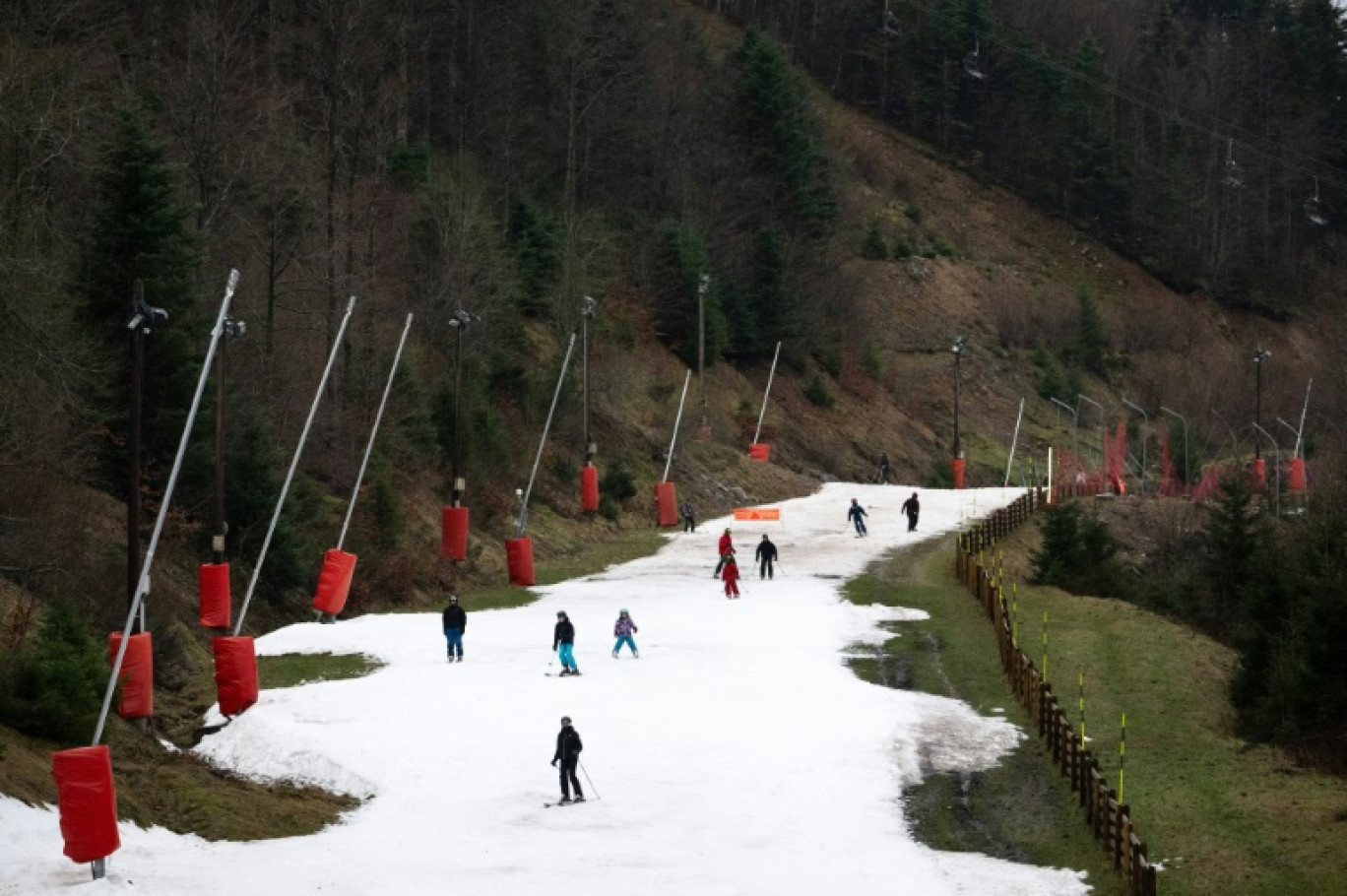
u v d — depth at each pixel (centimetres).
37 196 4259
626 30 10981
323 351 5941
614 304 8675
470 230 7212
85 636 2867
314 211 6231
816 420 9519
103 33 6338
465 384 6259
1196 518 7262
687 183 10075
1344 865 2192
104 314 4253
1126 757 2942
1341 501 5244
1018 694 3397
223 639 3195
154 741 2945
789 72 11606
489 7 10194
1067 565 5394
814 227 10900
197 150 5428
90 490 4072
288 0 8081
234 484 4403
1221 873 2231
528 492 5200
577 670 3500
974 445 10719
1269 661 3391
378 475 5203
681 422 8031
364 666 3697
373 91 6781
